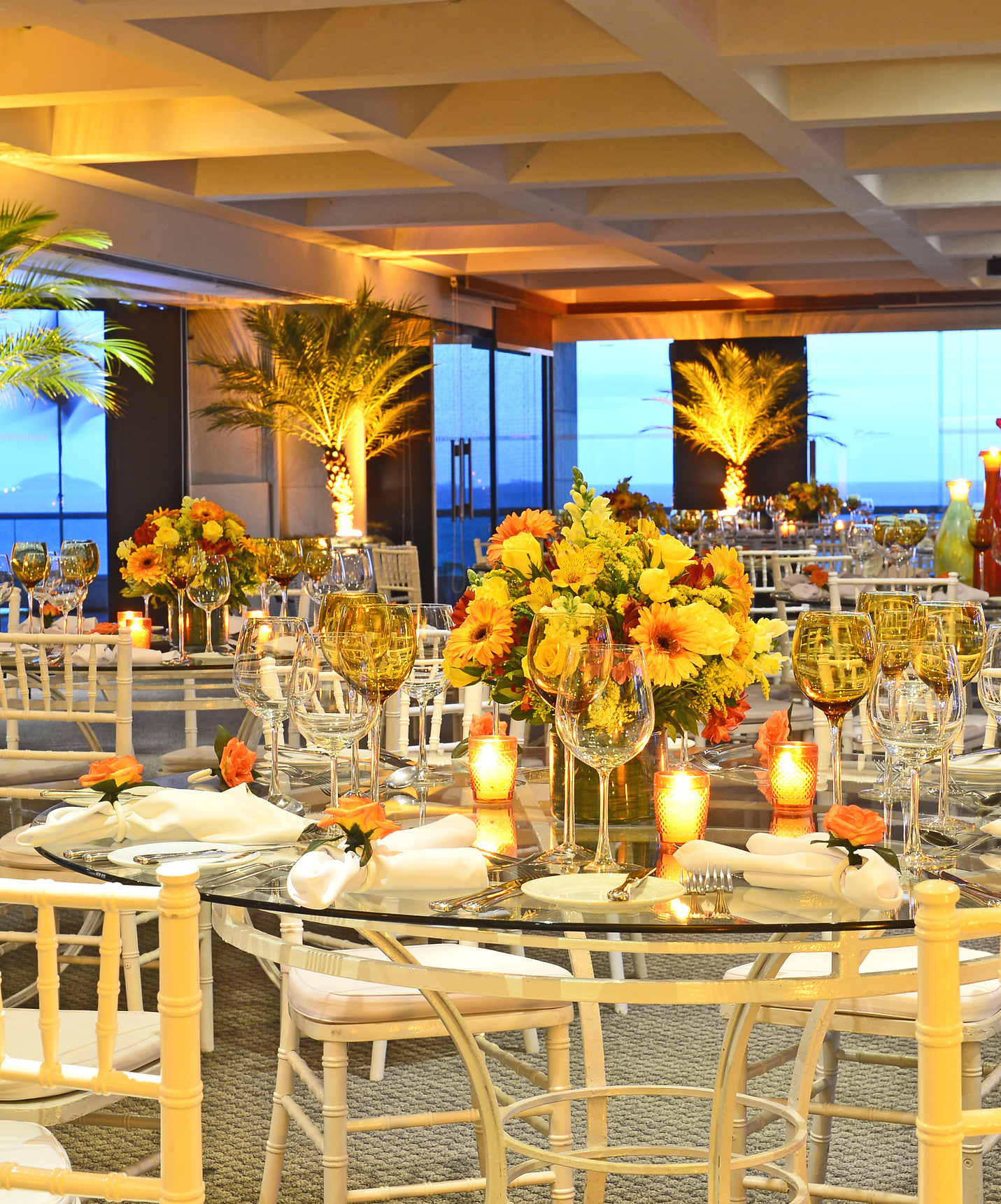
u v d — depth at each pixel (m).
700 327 16.41
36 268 8.66
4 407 10.56
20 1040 1.85
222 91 7.12
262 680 2.07
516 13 6.67
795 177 9.23
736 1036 1.85
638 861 1.68
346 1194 2.06
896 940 1.55
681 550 1.93
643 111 7.83
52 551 10.84
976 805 1.97
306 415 12.08
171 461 11.48
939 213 11.23
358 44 6.81
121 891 1.14
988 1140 2.12
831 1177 2.57
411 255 12.68
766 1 6.52
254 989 3.66
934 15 6.38
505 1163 1.88
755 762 2.35
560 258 13.46
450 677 2.01
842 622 1.86
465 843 1.66
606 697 1.59
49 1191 1.13
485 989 1.60
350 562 5.01
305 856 1.54
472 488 14.71
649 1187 2.56
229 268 10.78
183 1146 1.10
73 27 6.05
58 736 7.19
